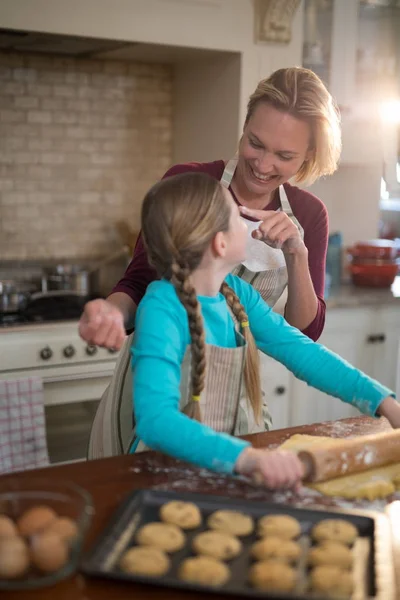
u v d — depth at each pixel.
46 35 2.46
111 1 2.46
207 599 0.84
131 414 1.54
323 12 2.86
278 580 0.86
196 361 1.23
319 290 1.73
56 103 2.94
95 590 0.85
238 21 2.65
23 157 2.92
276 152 1.50
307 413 2.88
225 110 2.79
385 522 0.99
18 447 1.90
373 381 1.33
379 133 3.09
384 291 3.08
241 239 1.29
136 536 0.96
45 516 0.89
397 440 1.21
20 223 2.96
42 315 2.54
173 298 1.24
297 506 1.04
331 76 2.93
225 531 0.97
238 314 1.36
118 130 3.08
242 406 1.37
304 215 1.71
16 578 0.84
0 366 2.40
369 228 3.45
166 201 1.23
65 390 2.51
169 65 3.14
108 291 3.04
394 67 3.07
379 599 0.82
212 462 1.07
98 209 3.10
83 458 2.57
